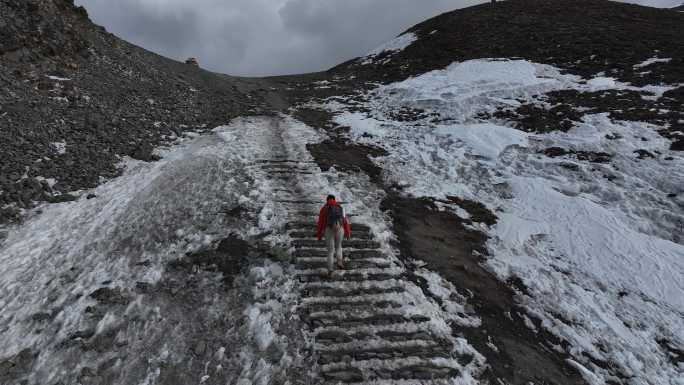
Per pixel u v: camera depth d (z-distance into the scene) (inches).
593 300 293.0
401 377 218.1
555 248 354.0
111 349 236.4
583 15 1336.1
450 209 441.4
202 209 395.5
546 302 297.3
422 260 342.0
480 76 906.7
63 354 231.9
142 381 215.8
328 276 298.8
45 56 690.2
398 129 727.1
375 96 1033.5
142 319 258.7
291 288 284.0
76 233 357.4
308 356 229.0
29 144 464.4
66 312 263.6
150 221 376.5
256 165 521.0
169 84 909.2
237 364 225.3
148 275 299.4
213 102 905.5
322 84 1346.0
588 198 413.1
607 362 245.6
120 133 576.4
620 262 321.4
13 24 668.1
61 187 426.9
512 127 634.8
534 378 230.8
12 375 217.9
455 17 1694.1
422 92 907.4
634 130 521.7
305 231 356.5
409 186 498.0
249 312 260.5
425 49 1412.4
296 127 754.8
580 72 820.6
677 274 298.5
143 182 461.1
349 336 243.9
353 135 706.2
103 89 697.0
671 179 402.3
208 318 259.1
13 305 271.6
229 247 332.5
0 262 312.2
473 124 674.8
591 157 485.7
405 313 269.6
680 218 348.8
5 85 553.3
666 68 729.6
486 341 256.8
